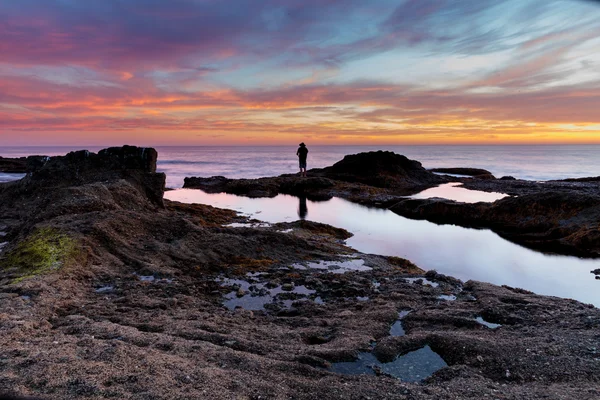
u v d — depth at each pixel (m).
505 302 8.08
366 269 11.09
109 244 10.80
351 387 4.73
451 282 9.89
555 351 5.52
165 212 16.59
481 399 4.40
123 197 15.81
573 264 12.17
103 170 18.33
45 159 20.36
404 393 4.59
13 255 9.73
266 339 6.29
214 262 10.90
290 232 15.32
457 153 131.50
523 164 73.25
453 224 18.42
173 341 5.73
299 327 7.03
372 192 28.69
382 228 17.55
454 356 5.75
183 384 4.37
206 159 94.50
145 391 4.12
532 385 4.79
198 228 12.95
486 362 5.43
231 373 4.82
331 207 23.38
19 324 5.91
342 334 6.57
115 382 4.27
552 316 7.00
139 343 5.61
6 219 15.35
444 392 4.62
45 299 7.26
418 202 21.78
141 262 10.22
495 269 11.72
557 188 26.83
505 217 18.12
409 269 11.53
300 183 32.38
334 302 8.48
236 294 8.91
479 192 29.36
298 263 11.44
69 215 12.56
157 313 7.25
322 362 5.52
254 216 20.28
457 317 7.11
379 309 7.76
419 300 8.44
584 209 15.79
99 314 7.02
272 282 9.62
